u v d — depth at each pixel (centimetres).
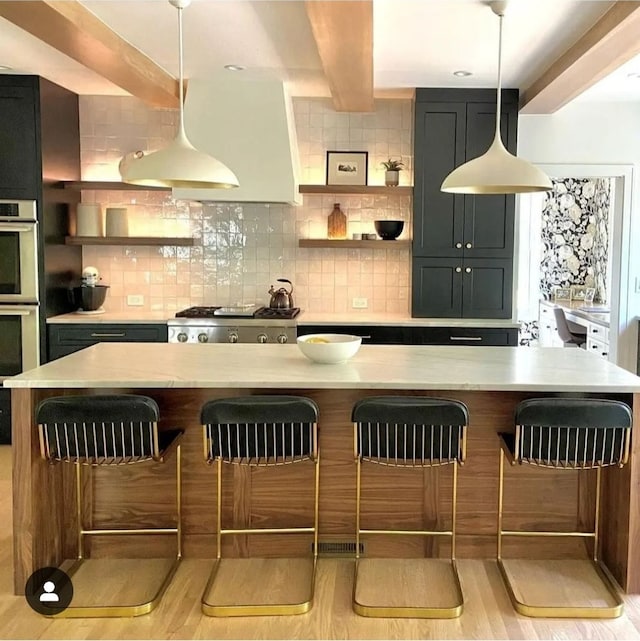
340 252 546
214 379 278
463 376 287
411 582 289
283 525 314
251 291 550
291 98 511
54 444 269
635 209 525
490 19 335
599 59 364
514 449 272
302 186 505
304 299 550
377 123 529
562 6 317
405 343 491
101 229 532
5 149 464
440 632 252
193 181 311
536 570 300
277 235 545
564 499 312
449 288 506
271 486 313
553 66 411
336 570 300
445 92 489
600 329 571
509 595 278
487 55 398
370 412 265
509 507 313
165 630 253
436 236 502
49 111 478
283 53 401
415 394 308
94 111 532
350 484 314
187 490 313
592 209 770
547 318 750
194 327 486
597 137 519
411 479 312
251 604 267
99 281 546
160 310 549
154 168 299
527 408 261
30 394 279
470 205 500
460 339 491
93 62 374
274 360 324
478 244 502
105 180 536
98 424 267
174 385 275
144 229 545
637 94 493
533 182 298
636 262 531
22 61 429
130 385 275
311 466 312
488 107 489
